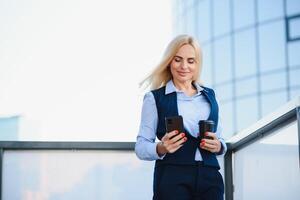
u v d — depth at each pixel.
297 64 25.34
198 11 29.00
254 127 2.95
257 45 26.34
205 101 2.44
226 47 27.55
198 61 2.46
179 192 2.28
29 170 3.40
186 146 2.32
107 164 3.45
